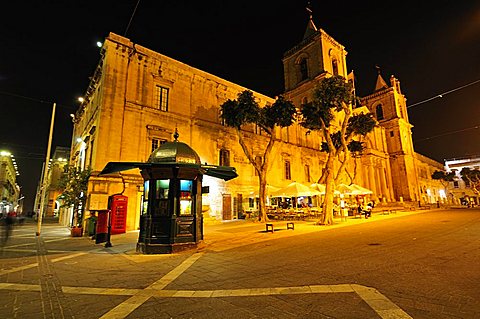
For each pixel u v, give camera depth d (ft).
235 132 90.12
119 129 63.36
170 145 36.06
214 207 78.48
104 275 21.25
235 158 88.17
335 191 77.71
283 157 104.78
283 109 73.56
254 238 40.63
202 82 84.23
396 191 161.48
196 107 81.00
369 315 12.10
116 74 65.67
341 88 63.31
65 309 14.25
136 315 13.20
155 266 24.27
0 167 176.24
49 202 159.02
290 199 102.22
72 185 58.75
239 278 19.15
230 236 43.91
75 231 52.01
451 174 194.08
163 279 19.67
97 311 13.88
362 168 146.82
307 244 32.96
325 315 12.29
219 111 87.20
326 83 64.59
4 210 184.14
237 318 12.41
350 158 139.13
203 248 33.40
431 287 15.42
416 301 13.46
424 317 11.65
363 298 14.15
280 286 16.85
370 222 59.88
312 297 14.66
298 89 136.46
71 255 30.55
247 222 71.87
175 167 32.63
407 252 25.31
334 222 62.95
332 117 68.08
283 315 12.49
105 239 42.50
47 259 28.27
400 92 186.29
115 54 66.59
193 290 16.88
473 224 46.88
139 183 63.16
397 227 47.11
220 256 27.91
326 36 132.87
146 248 30.94
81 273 22.03
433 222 53.36
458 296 13.87
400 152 163.12
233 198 84.28
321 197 112.78
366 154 147.74
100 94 65.16
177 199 32.83
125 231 56.03
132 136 65.46
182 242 32.07
